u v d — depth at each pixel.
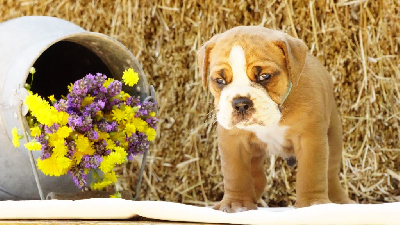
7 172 2.06
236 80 1.93
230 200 2.02
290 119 1.99
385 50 2.49
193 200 2.42
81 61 2.21
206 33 2.46
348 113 2.47
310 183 1.99
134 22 2.44
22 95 1.95
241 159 2.04
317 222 1.60
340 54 2.47
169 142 2.42
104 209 1.67
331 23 2.47
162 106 2.43
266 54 1.93
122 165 2.38
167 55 2.45
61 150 1.94
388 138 2.47
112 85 2.02
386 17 2.49
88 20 2.42
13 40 2.09
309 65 2.03
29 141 1.97
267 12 2.46
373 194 2.46
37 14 2.40
